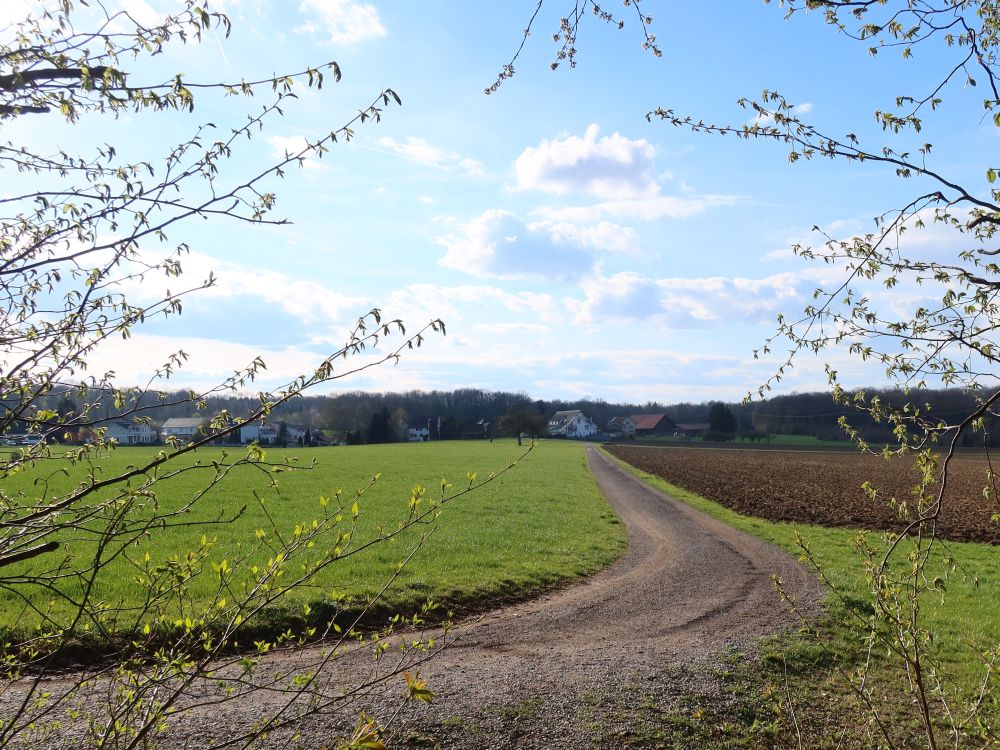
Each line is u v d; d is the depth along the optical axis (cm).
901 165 350
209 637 290
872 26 328
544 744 632
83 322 263
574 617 1132
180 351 288
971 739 639
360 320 255
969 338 347
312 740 585
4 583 232
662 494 3503
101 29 234
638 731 665
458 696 720
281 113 267
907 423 346
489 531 1988
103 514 249
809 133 357
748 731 681
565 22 412
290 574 1155
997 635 977
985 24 333
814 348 381
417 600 1158
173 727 574
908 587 339
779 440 10619
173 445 256
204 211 261
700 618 1116
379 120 273
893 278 369
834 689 789
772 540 2009
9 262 236
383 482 3272
